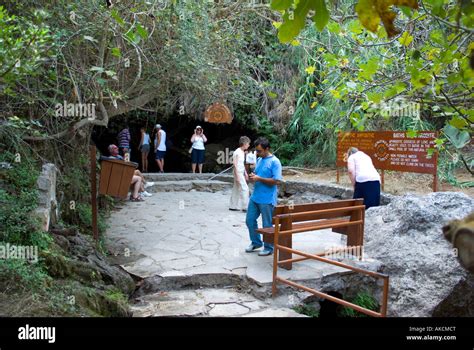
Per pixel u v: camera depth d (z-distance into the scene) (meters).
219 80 7.34
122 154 12.75
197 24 6.59
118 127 17.34
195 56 6.48
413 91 2.86
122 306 4.23
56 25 5.57
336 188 10.38
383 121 11.03
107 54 6.25
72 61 5.94
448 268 5.30
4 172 5.36
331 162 13.52
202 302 4.76
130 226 8.09
